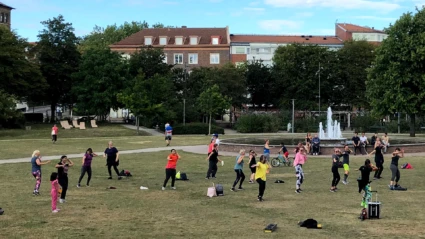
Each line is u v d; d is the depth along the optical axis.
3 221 16.16
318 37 116.62
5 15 120.31
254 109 92.75
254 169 24.91
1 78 65.44
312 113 80.19
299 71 85.31
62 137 57.31
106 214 17.31
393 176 22.81
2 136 56.56
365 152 39.19
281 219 16.52
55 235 14.30
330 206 18.86
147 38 104.38
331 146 38.75
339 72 84.69
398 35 58.75
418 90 58.62
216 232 14.64
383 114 60.41
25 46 73.75
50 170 30.02
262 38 111.44
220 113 68.38
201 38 103.69
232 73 82.12
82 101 75.19
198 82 81.19
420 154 38.66
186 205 19.08
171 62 102.75
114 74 74.12
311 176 27.53
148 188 23.38
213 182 25.39
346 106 89.56
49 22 78.19
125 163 33.75
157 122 68.00
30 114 81.06
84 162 23.86
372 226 15.45
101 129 66.12
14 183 24.94
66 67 77.00
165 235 14.27
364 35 116.06
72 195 21.33
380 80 60.06
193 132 65.31
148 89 64.75
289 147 38.34
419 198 20.61
